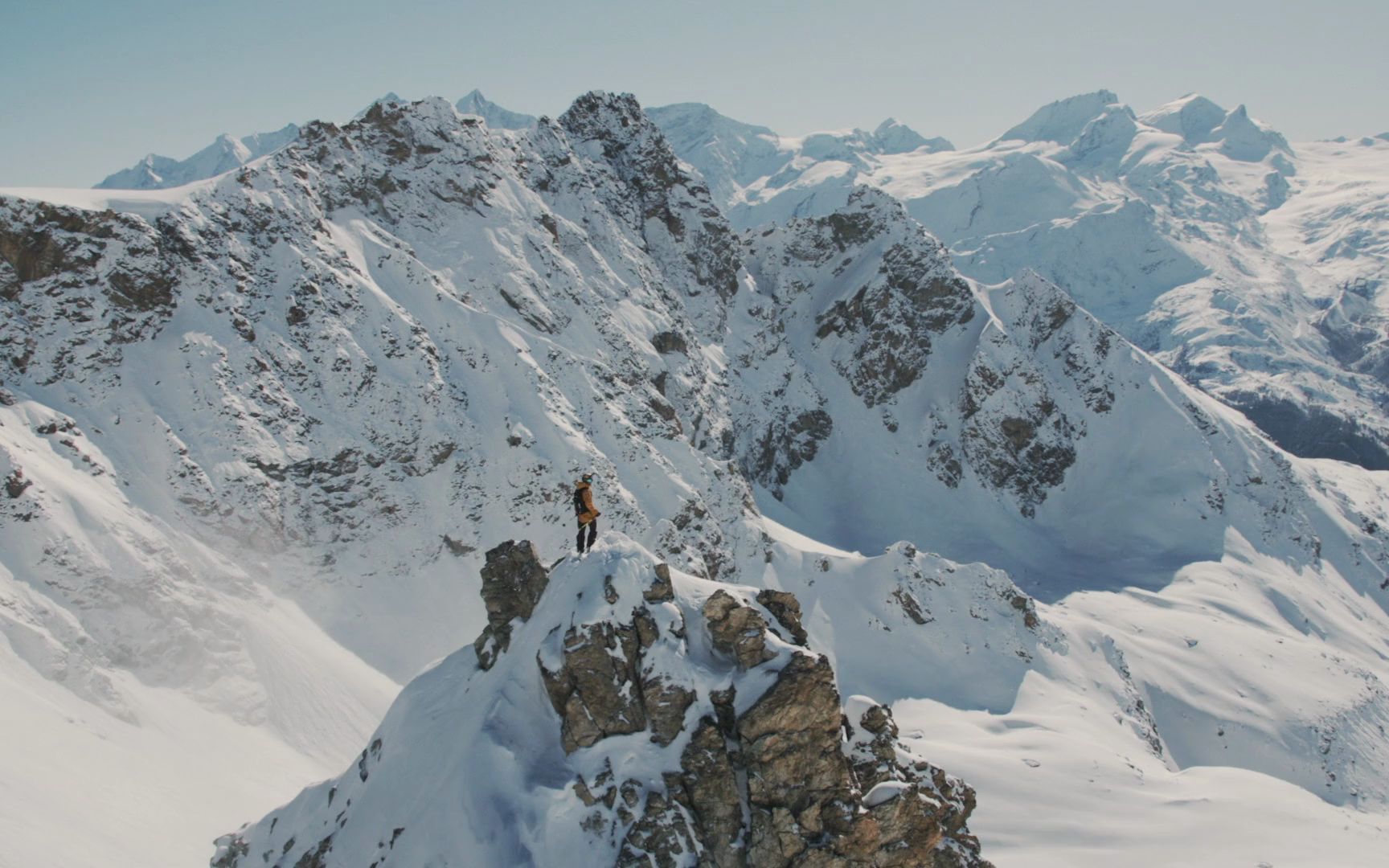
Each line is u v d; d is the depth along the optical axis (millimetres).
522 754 24312
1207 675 103562
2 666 58594
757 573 102562
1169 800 65750
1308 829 63375
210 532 78625
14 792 42812
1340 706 101312
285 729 69625
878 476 151500
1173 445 149250
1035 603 102562
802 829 22672
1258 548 140125
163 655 68188
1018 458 151750
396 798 26281
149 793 51969
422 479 92000
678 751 23703
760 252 179875
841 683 89562
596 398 105875
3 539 66062
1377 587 147750
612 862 22125
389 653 81188
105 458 77625
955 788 25984
